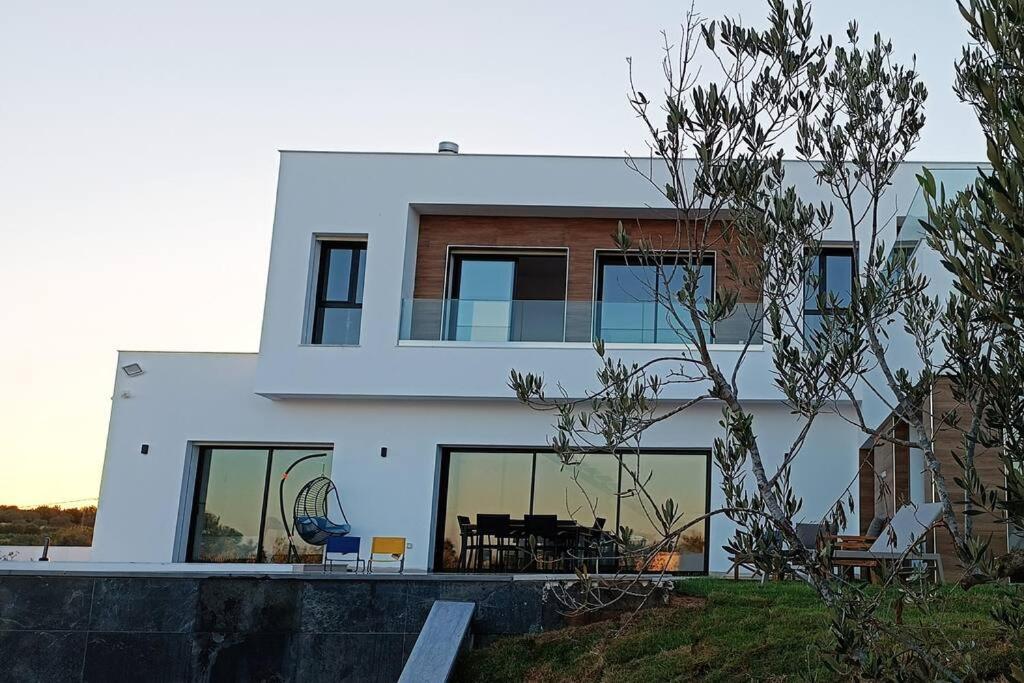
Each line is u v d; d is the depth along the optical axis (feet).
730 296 12.44
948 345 13.21
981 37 11.56
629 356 49.73
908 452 39.55
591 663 25.38
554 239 53.78
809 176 48.16
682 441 49.34
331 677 28.32
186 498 52.75
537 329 51.16
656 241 52.31
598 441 49.65
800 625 24.52
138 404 53.47
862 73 16.12
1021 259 8.52
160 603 28.78
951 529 11.81
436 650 26.00
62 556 54.34
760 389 47.83
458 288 54.75
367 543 50.98
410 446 51.70
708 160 12.67
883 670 10.47
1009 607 13.99
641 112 13.99
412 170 53.31
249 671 28.43
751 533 11.24
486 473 51.88
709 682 22.93
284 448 53.42
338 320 53.36
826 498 47.78
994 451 27.91
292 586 28.73
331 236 53.42
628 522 49.93
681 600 27.73
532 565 50.08
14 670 28.68
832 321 14.69
